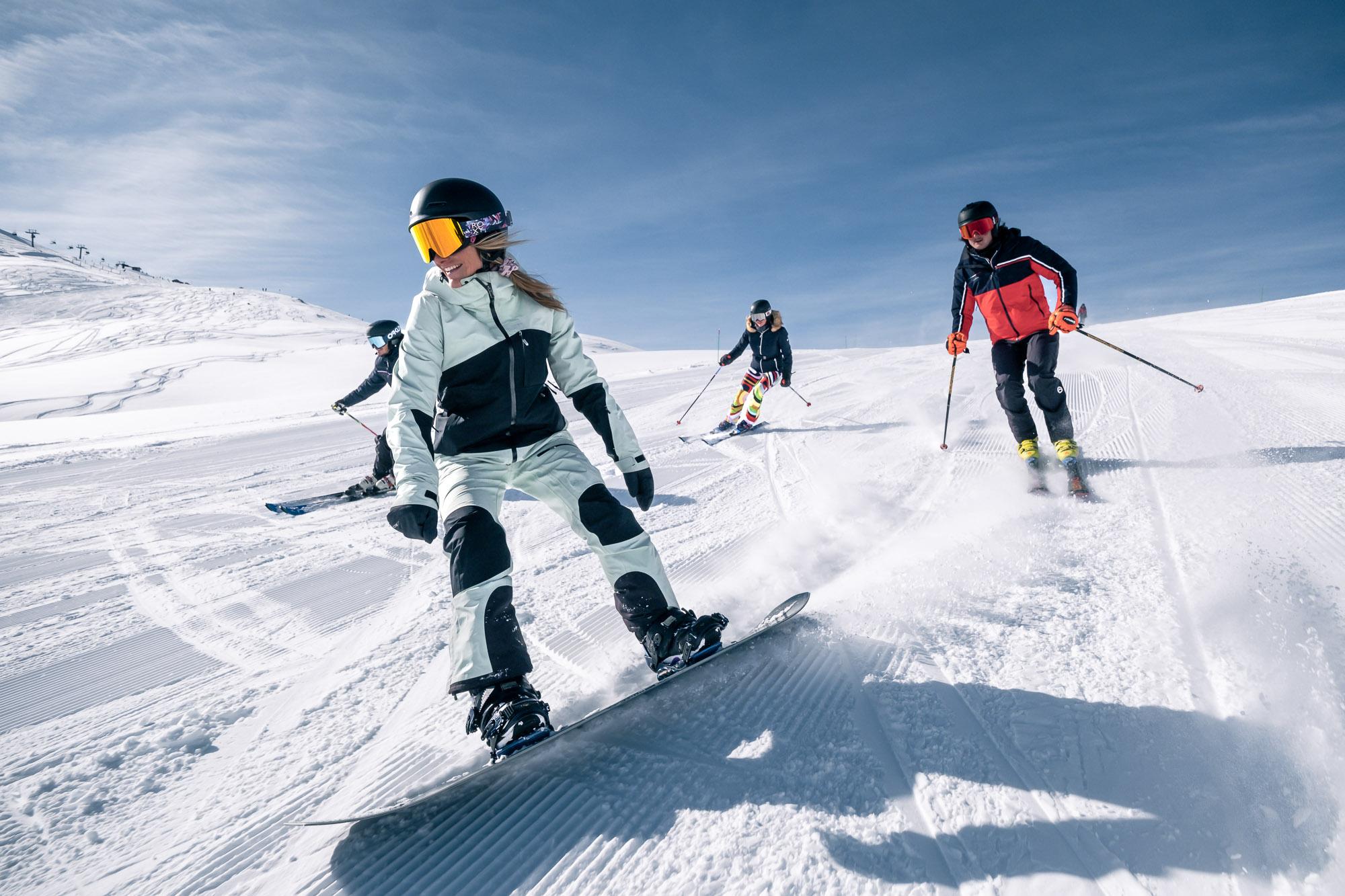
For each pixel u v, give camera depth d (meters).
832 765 1.69
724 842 1.47
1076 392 7.25
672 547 3.66
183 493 6.16
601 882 1.39
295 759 1.93
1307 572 2.50
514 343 1.94
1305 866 1.28
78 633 2.97
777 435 6.98
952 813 1.50
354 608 3.13
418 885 1.43
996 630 2.32
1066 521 3.43
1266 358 8.94
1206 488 3.68
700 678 2.15
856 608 2.61
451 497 1.89
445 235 1.80
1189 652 2.04
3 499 6.12
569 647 2.49
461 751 1.91
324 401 15.63
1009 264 4.10
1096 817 1.46
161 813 1.73
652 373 17.56
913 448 5.65
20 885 1.50
